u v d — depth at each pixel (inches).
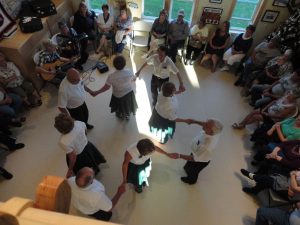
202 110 164.1
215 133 94.8
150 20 200.8
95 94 127.3
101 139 141.5
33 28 151.3
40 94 165.0
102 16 184.4
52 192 23.7
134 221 110.1
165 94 106.6
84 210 83.4
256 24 188.4
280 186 106.1
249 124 154.3
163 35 185.0
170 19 201.3
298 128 117.8
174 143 142.3
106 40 189.2
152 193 119.8
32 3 165.2
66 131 88.3
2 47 139.7
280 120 131.0
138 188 116.3
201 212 115.3
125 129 147.3
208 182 126.5
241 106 168.9
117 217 110.6
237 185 126.2
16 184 120.3
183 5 230.7
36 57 149.7
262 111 139.8
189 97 172.6
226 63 193.8
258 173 124.4
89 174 76.7
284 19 182.1
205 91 177.9
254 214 116.3
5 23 148.4
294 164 109.8
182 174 127.9
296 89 129.0
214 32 190.1
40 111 155.1
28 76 153.9
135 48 207.8
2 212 18.7
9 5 155.3
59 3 180.9
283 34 168.9
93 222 19.7
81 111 125.7
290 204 105.7
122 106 133.1
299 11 160.2
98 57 196.9
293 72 143.2
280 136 121.3
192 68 197.2
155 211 113.9
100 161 120.1
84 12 180.9
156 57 135.6
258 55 171.2
